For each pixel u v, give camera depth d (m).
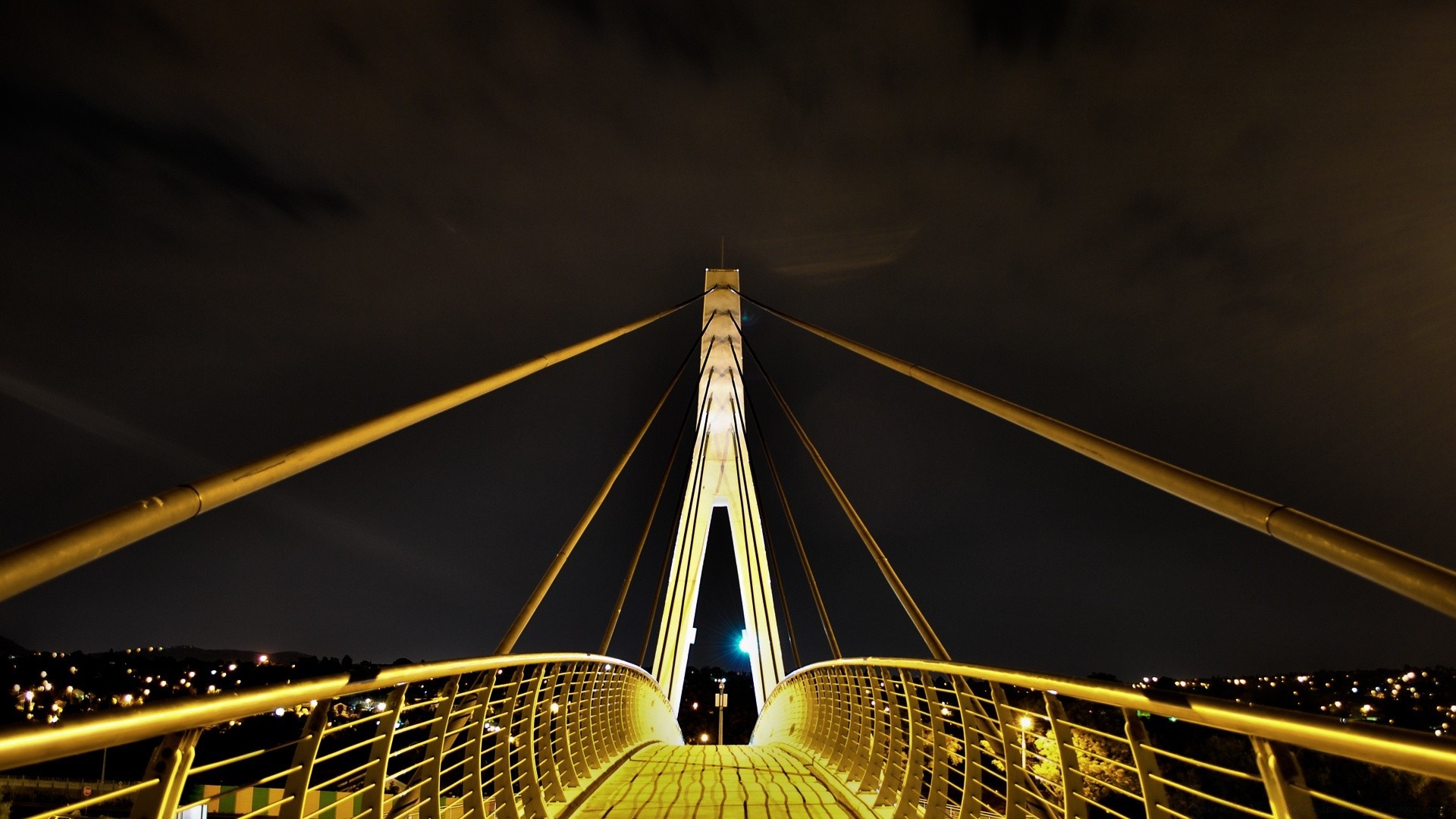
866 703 10.47
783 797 9.67
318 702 3.95
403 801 5.49
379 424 5.57
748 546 32.62
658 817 8.34
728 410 36.06
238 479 3.85
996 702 5.75
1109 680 3.65
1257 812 2.69
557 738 9.94
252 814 3.45
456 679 5.97
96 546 2.88
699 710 76.25
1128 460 4.53
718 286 39.09
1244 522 3.46
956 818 6.89
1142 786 3.50
